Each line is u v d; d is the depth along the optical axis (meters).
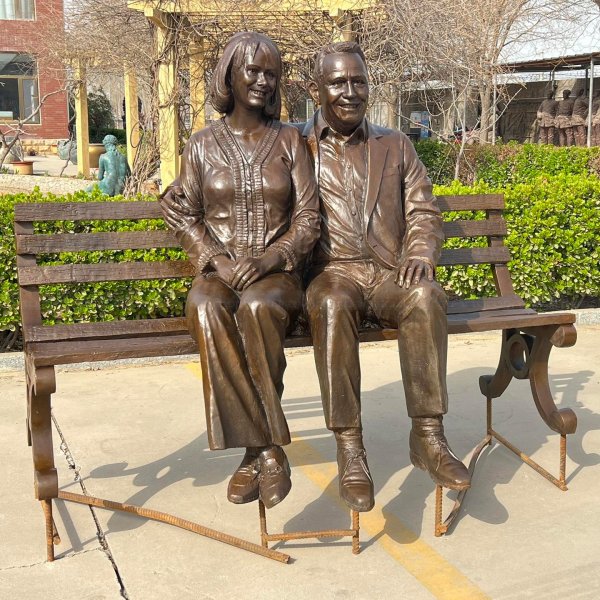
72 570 2.85
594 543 3.02
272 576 2.79
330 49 3.34
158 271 3.50
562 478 3.48
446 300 3.00
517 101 22.09
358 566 2.86
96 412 4.52
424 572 2.82
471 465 3.66
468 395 4.78
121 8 12.08
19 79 26.31
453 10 9.82
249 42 3.18
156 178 13.18
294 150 3.29
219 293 2.93
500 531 3.11
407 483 3.58
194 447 4.01
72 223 5.61
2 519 3.23
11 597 2.67
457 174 11.81
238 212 3.21
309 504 3.37
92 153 22.22
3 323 5.53
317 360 2.94
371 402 4.69
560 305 7.11
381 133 3.49
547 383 3.60
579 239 6.39
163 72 10.74
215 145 3.28
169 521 3.14
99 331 3.21
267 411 2.87
